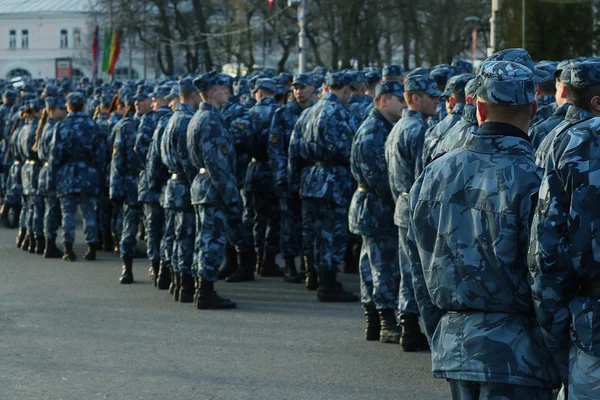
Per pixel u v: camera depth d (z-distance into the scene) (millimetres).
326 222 14961
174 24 82000
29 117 21141
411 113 11047
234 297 15594
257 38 76250
